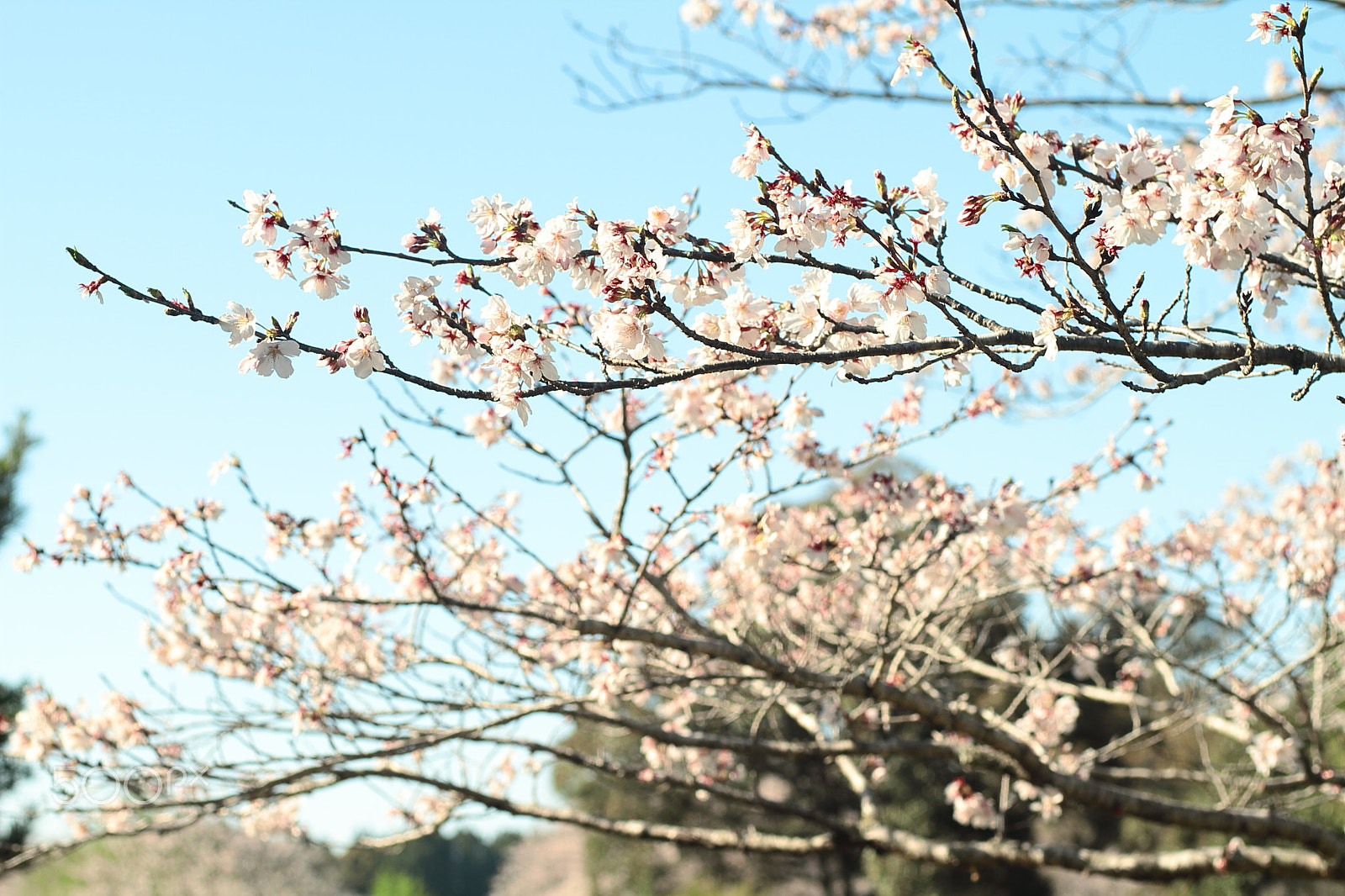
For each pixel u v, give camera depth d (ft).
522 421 8.93
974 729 17.20
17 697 26.30
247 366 8.58
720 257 8.84
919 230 9.04
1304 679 20.75
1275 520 22.65
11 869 18.26
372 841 20.54
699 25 23.03
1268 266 9.95
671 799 52.65
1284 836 18.07
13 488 29.91
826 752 17.97
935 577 20.22
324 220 8.80
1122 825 52.21
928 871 51.37
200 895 82.02
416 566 16.98
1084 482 18.28
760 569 14.69
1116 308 8.55
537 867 105.29
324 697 17.52
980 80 7.91
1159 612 21.77
